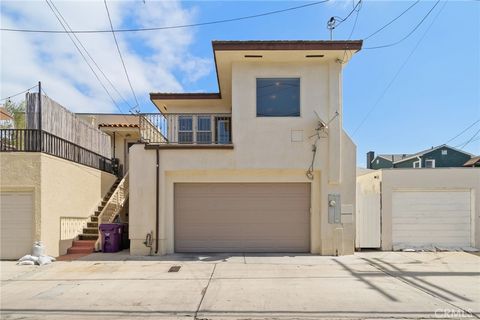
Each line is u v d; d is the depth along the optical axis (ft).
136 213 36.37
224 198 37.91
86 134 46.06
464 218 39.34
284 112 37.01
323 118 36.60
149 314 19.17
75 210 41.09
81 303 20.98
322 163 36.45
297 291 23.20
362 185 39.27
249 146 36.45
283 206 37.83
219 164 36.45
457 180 39.24
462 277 26.96
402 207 39.50
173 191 37.70
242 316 18.89
